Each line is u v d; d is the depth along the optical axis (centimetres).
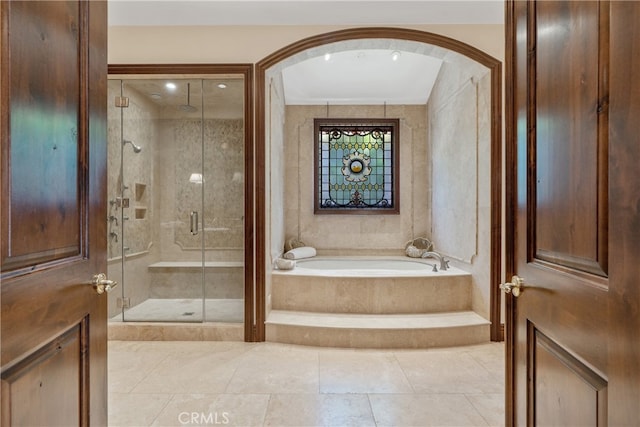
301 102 425
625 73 63
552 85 89
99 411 109
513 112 113
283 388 198
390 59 361
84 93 100
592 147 73
